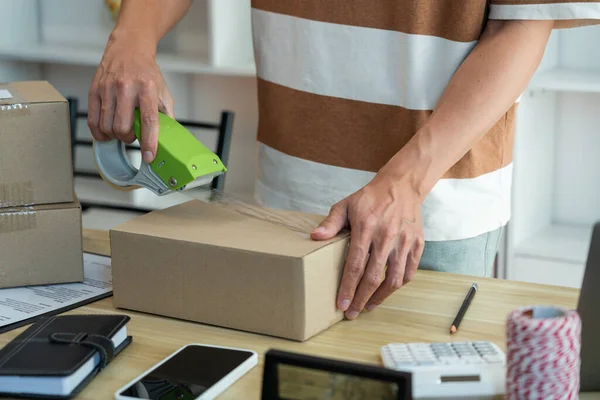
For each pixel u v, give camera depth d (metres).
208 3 2.59
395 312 1.22
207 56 2.84
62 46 3.05
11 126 1.29
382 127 1.49
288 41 1.55
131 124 1.27
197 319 1.19
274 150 1.64
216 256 1.15
